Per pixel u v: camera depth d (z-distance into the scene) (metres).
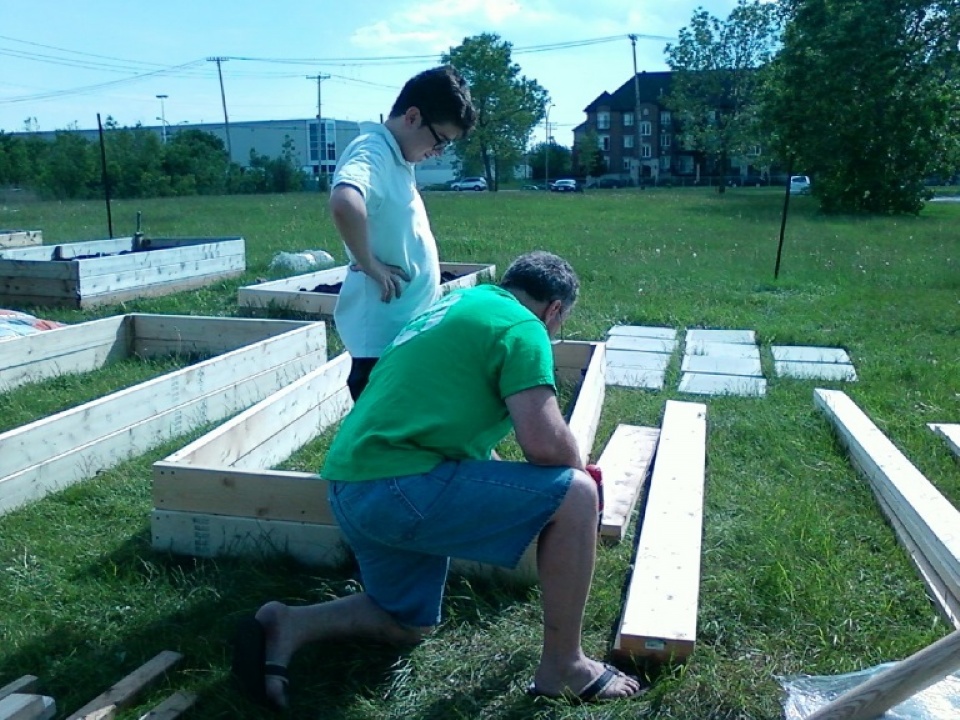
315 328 6.52
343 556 3.36
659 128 81.88
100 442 4.45
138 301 9.18
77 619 3.01
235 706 2.55
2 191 37.78
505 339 2.42
